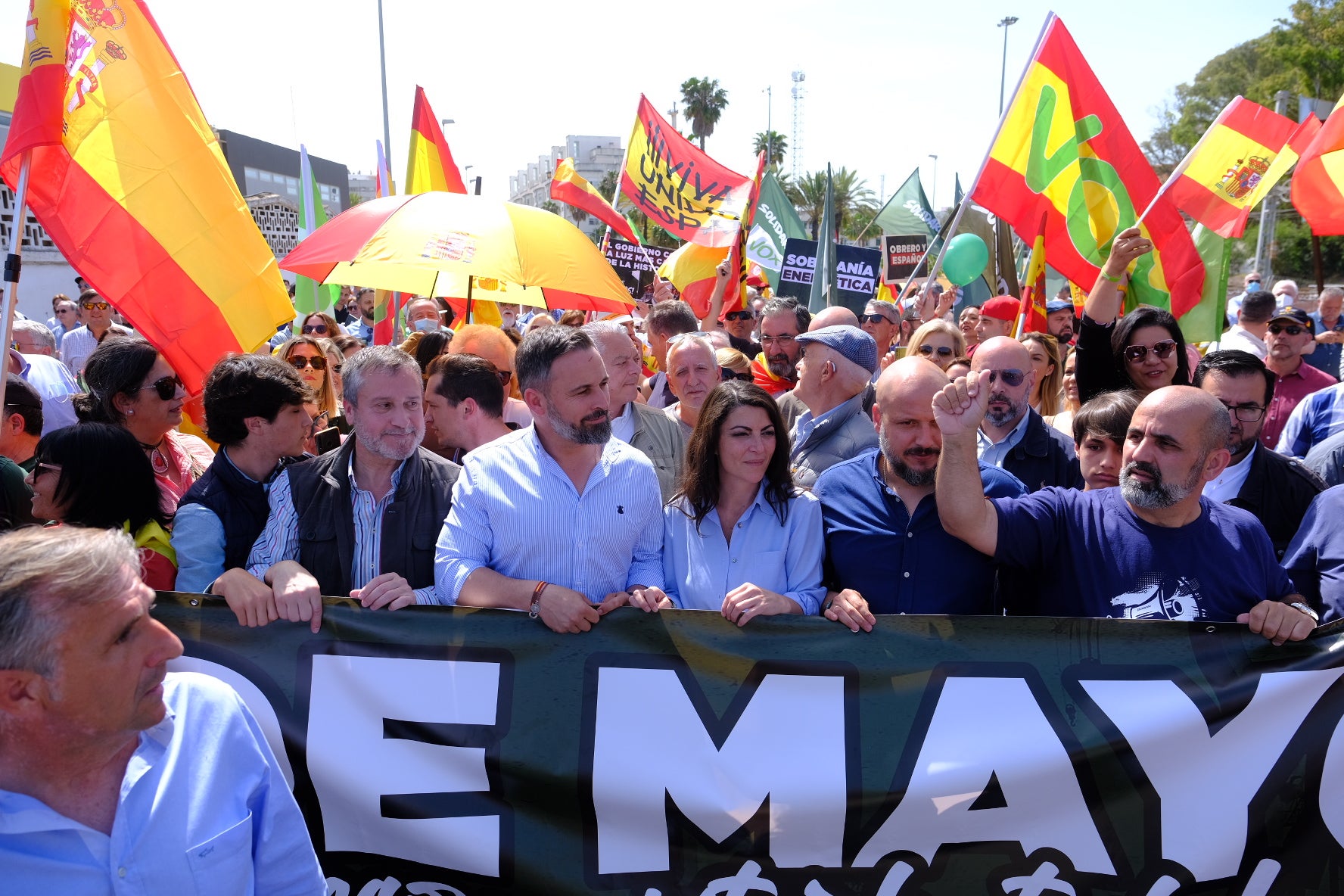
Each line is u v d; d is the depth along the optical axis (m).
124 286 3.46
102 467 2.77
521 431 2.95
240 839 1.72
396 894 2.60
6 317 3.16
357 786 2.57
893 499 2.92
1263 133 5.76
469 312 5.77
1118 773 2.57
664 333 5.69
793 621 2.67
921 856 2.61
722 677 2.65
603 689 2.64
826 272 9.30
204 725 1.75
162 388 3.38
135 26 3.48
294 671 2.57
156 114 3.51
